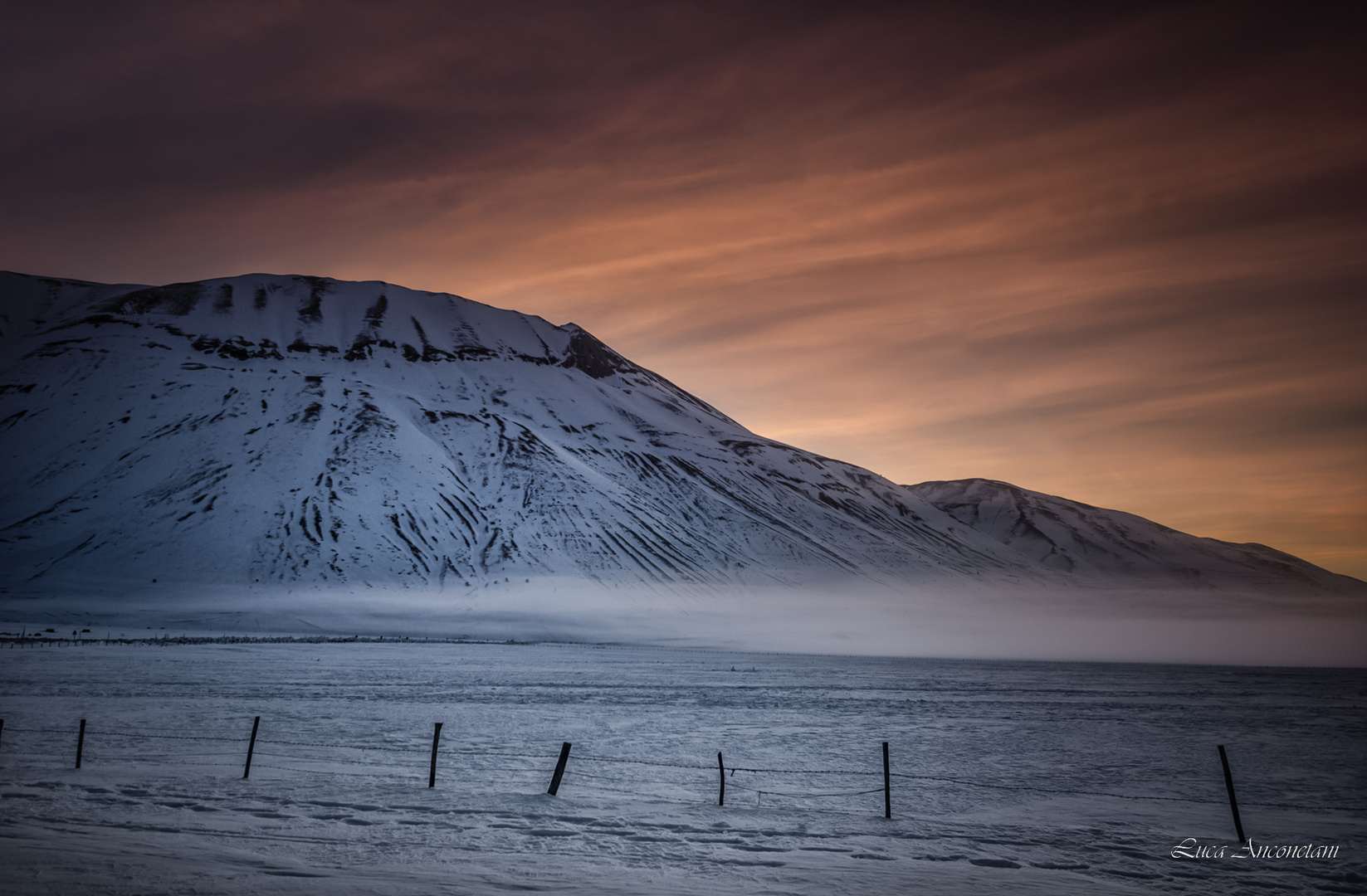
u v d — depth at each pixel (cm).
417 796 1978
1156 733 4066
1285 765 3173
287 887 1180
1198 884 1530
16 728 2934
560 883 1299
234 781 2075
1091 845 1820
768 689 5969
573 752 2944
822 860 1557
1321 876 1605
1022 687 7019
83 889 1112
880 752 3206
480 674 6294
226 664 6419
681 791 2294
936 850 1700
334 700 4256
